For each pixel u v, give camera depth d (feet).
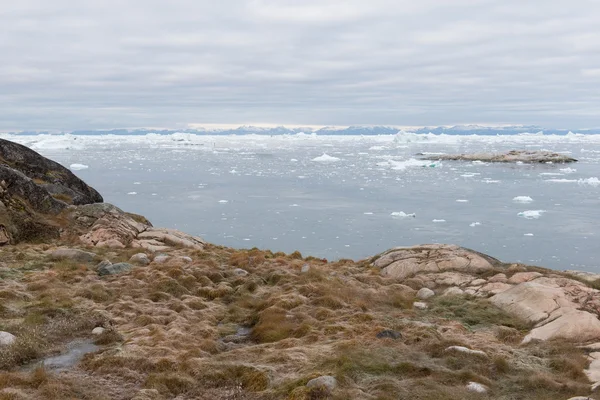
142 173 424.05
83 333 46.01
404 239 189.37
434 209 253.85
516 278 63.93
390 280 69.00
